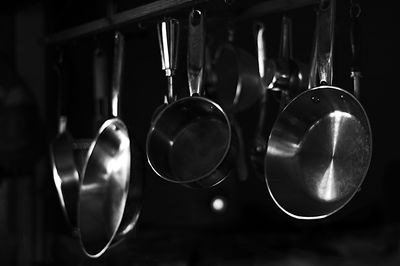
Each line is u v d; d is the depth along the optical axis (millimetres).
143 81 2119
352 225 2307
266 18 2164
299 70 1506
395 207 2275
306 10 2105
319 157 1316
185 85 1667
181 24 1605
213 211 2385
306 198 1312
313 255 2154
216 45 1933
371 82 2314
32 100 1989
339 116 1299
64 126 1751
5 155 1935
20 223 2029
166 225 2334
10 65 1992
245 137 2295
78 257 2000
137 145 1429
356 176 1248
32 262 2000
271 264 2102
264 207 2377
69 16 2018
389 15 2297
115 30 1605
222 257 2135
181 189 2354
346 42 1881
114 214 1479
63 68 1772
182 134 1406
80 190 1490
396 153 2303
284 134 1330
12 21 2062
